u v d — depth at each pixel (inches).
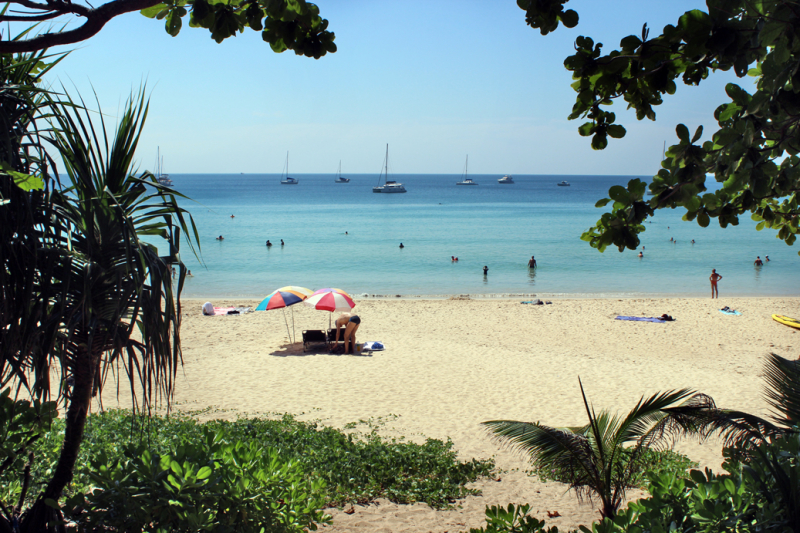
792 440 156.5
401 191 6914.4
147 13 128.6
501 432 246.5
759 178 102.3
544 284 1385.3
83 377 172.4
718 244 2186.3
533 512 276.2
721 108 109.9
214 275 1466.5
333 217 3344.0
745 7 92.0
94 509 151.6
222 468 163.2
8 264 142.3
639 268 1612.9
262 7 129.3
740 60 97.0
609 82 115.6
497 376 569.6
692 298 1124.5
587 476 242.8
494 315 930.1
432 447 357.4
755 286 1362.0
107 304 164.2
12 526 167.3
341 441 359.3
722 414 223.8
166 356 164.1
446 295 1236.5
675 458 343.9
